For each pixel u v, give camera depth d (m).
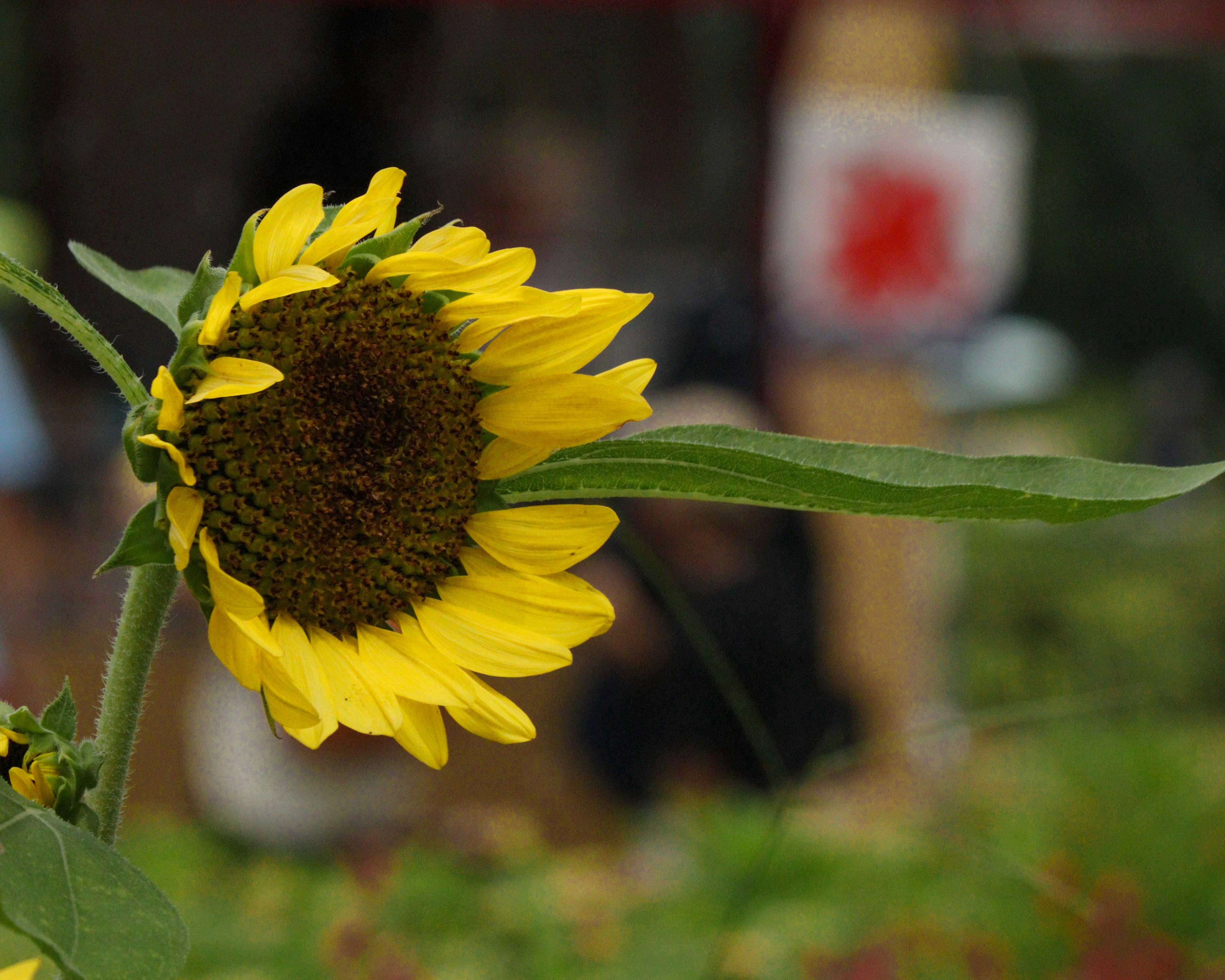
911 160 3.25
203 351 0.90
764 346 3.04
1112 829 2.19
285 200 0.90
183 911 2.01
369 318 0.92
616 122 2.92
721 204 3.10
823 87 3.20
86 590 2.52
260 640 0.87
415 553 0.93
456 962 1.90
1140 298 12.91
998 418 11.86
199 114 2.46
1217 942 2.05
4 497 2.46
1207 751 2.86
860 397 3.28
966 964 1.81
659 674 2.70
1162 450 11.65
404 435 0.93
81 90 2.46
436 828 2.47
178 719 2.72
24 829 0.84
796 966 1.88
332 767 2.56
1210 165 12.17
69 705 0.91
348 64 2.50
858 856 2.13
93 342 0.89
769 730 2.71
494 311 0.92
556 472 0.94
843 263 3.22
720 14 3.05
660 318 2.97
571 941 1.91
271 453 0.92
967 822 2.33
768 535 2.74
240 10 2.44
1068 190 12.59
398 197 0.91
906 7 3.22
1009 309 12.60
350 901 2.06
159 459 0.88
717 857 2.13
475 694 0.92
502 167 2.74
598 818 2.77
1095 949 1.85
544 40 2.76
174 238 2.46
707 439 0.92
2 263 0.88
